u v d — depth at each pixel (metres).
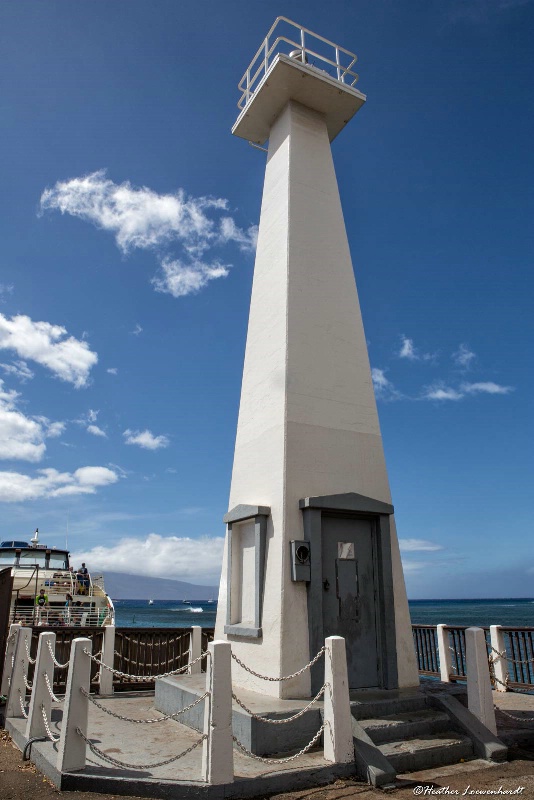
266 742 5.98
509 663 10.48
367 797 5.20
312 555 7.55
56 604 16.05
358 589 8.02
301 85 10.39
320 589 7.50
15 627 8.97
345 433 8.69
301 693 7.01
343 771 5.68
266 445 8.48
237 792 5.07
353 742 5.93
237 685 7.89
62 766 5.41
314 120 10.98
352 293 9.85
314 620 7.34
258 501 8.38
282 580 7.41
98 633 10.27
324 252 9.80
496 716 8.05
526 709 8.50
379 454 8.95
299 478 7.97
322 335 9.09
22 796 5.16
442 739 6.51
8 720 7.69
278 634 7.18
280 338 8.85
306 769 5.50
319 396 8.63
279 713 6.19
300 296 9.11
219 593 9.14
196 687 7.81
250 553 8.38
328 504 7.83
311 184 10.24
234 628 8.05
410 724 6.63
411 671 7.98
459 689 7.72
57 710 8.17
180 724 7.56
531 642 9.68
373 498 8.50
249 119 11.31
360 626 7.88
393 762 5.93
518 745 6.96
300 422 8.28
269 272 9.80
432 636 11.31
